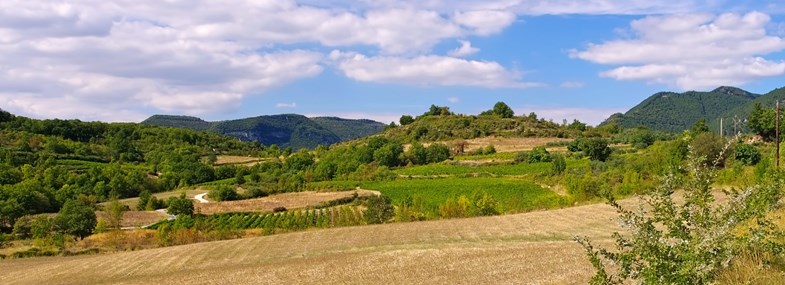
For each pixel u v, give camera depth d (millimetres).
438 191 86375
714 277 9023
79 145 159125
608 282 9203
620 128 189250
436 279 25453
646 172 63906
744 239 8609
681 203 9258
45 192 99375
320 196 100125
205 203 102875
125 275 38062
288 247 42469
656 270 8328
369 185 104250
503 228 41938
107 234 72750
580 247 29641
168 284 32062
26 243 73125
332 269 31062
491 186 85062
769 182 9188
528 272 24188
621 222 9023
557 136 174750
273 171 140875
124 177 120062
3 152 130125
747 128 92188
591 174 73438
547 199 64375
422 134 188875
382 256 33281
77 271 42219
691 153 9203
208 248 46156
